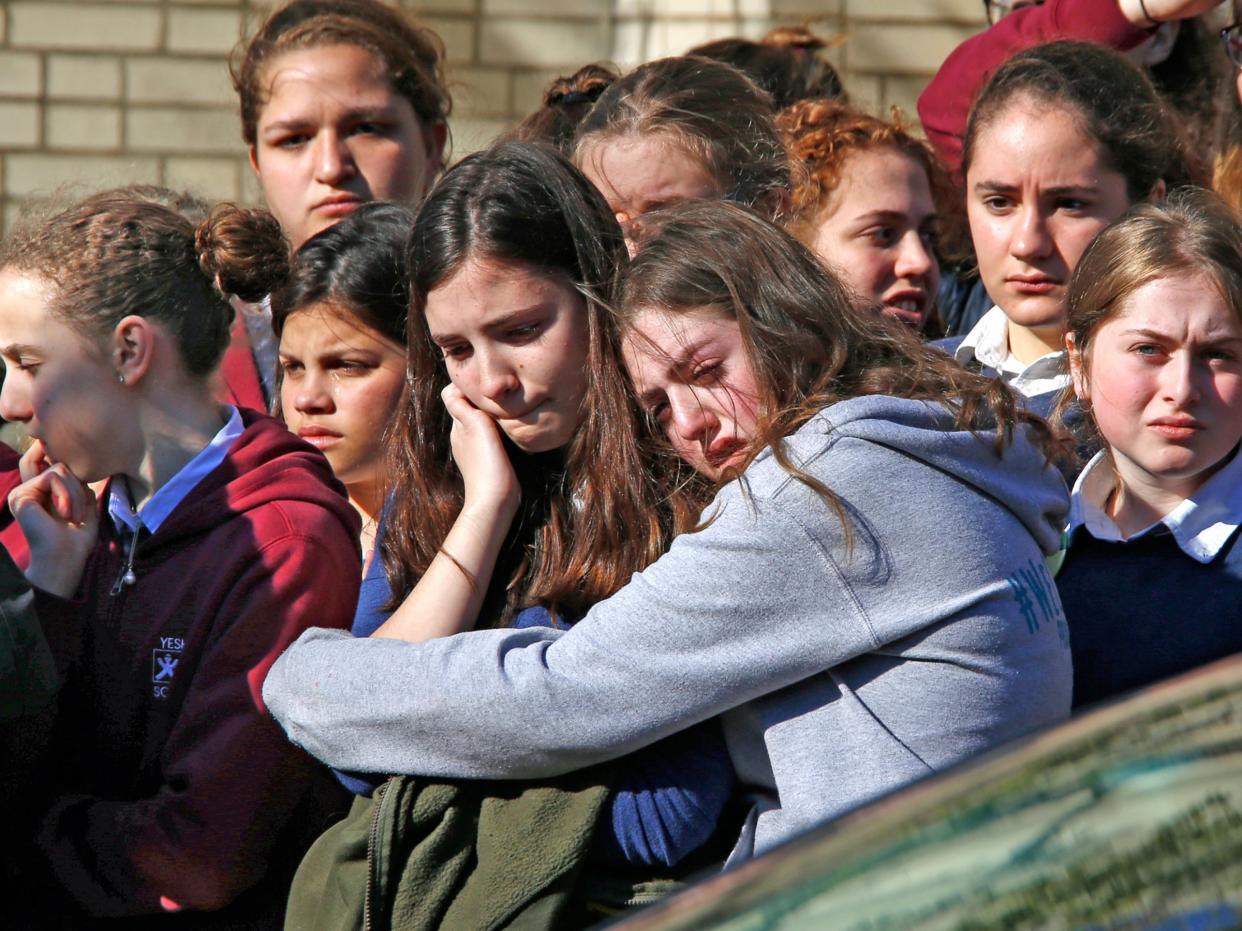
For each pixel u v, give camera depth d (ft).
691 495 25.93
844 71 82.94
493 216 26.08
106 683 29.76
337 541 30.60
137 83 86.74
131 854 28.32
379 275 36.55
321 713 25.41
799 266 25.30
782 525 23.00
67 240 30.60
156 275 30.73
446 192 26.76
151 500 30.78
